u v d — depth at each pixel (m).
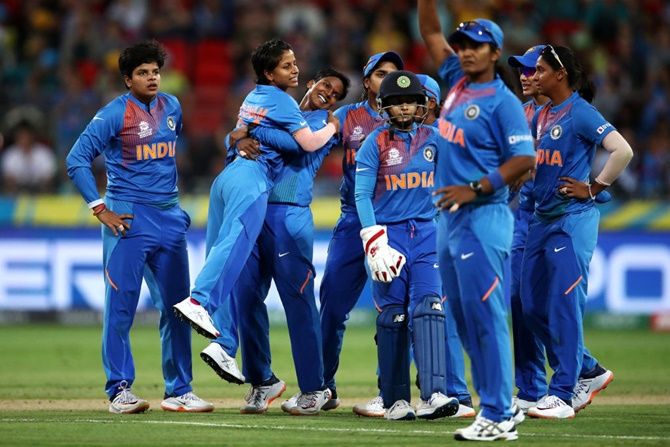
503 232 24.08
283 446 23.48
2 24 76.38
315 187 62.50
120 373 29.98
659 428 26.78
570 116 29.03
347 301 30.86
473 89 24.33
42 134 65.31
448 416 28.11
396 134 28.42
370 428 26.44
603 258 59.94
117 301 30.06
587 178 29.42
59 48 75.88
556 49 29.20
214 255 28.72
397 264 27.50
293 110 29.52
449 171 24.50
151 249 30.41
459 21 78.19
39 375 41.28
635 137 68.38
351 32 75.06
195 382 40.47
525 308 29.56
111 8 78.25
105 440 24.27
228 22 77.50
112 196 30.45
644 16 79.69
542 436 25.05
